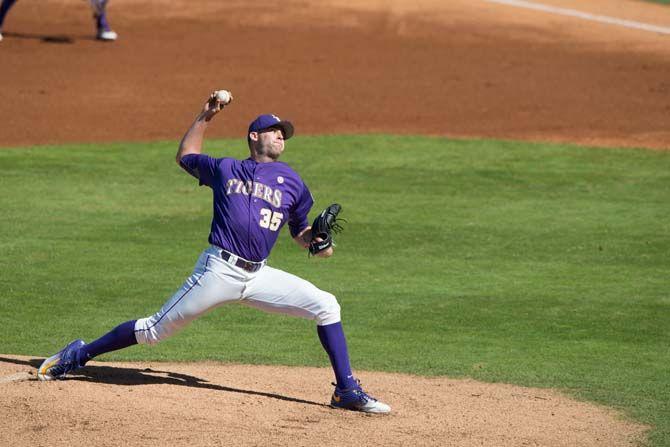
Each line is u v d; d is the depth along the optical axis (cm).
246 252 2253
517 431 2233
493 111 6656
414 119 6450
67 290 3647
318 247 2348
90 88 7025
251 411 2252
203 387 2484
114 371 2592
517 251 4231
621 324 3400
